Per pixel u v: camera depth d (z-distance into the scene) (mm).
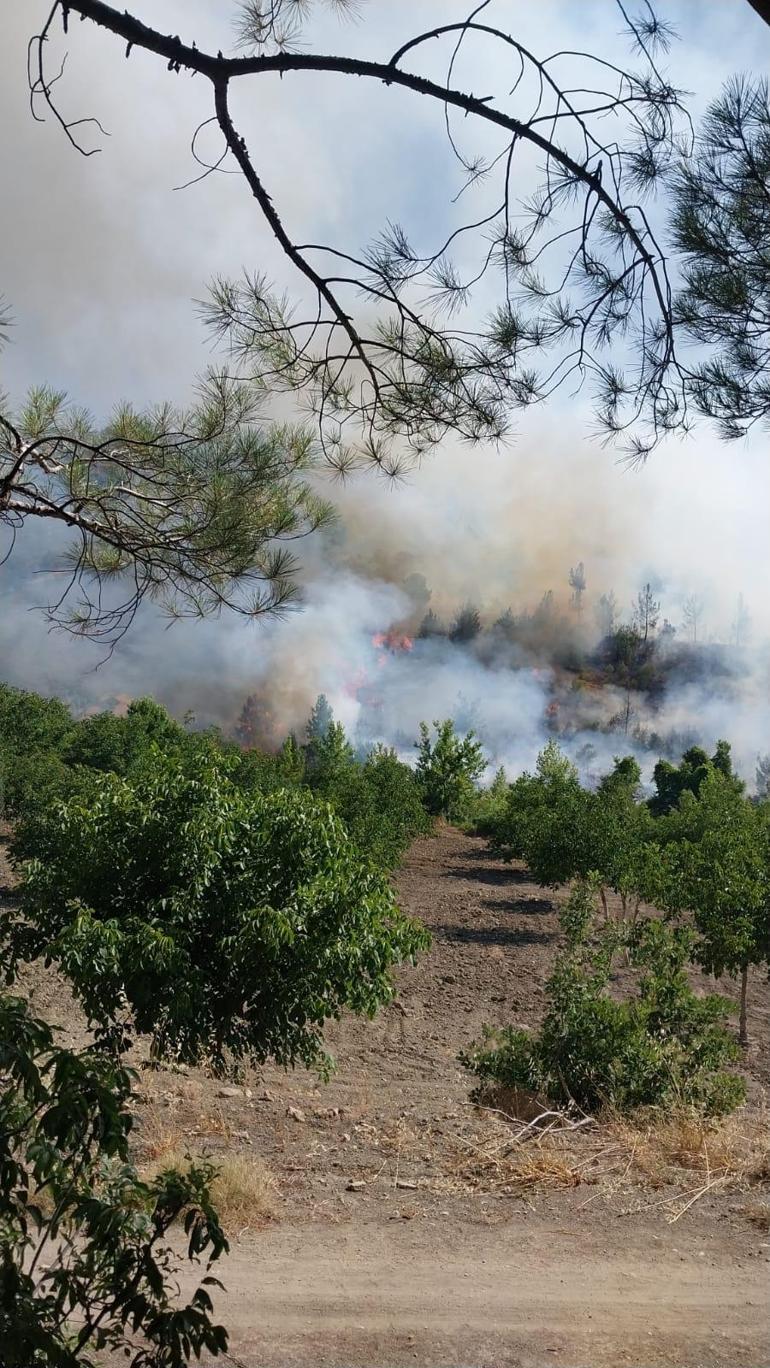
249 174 4109
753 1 3098
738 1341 5148
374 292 4309
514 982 17203
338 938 7324
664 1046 9953
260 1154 8336
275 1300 5520
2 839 23062
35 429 5824
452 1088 11109
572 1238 6605
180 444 5762
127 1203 2781
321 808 7789
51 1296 2689
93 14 3705
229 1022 7297
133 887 7465
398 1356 4891
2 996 2684
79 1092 2592
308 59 3818
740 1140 8734
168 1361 2658
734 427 4547
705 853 16109
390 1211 7086
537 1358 4918
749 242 4469
